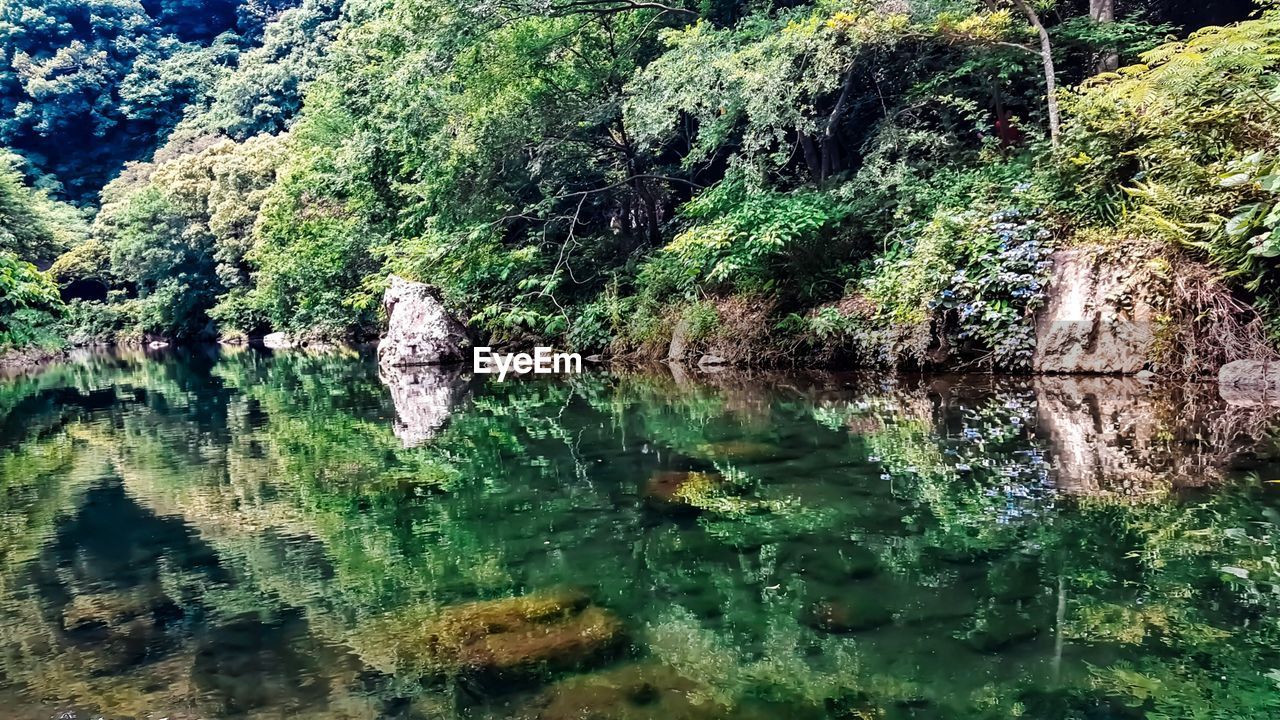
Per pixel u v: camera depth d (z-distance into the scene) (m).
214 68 42.38
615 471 3.40
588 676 1.54
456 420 5.36
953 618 1.71
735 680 1.50
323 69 17.64
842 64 7.59
